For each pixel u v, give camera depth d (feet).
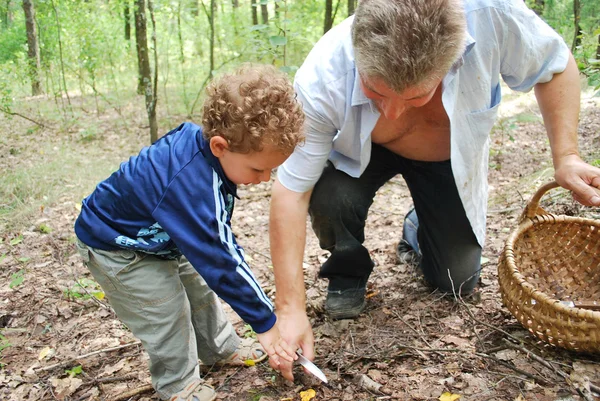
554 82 7.16
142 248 6.24
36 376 7.71
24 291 10.02
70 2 26.73
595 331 6.15
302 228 7.14
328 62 6.94
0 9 36.99
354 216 8.17
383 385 6.79
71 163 17.08
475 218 8.12
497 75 7.09
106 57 28.07
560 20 25.34
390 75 5.21
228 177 6.01
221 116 5.58
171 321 6.66
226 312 9.28
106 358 8.07
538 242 8.36
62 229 12.68
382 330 8.09
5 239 12.27
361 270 8.48
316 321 8.61
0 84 21.45
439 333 7.86
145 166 6.08
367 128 6.98
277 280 6.97
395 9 5.12
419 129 7.60
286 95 5.75
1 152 18.92
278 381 7.20
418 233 9.18
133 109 26.20
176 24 29.30
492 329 7.77
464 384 6.63
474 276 8.65
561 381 6.45
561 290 8.11
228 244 5.81
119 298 6.59
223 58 26.07
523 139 18.69
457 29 5.24
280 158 5.85
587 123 18.44
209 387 6.90
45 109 25.20
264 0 16.85
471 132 7.23
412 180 8.39
